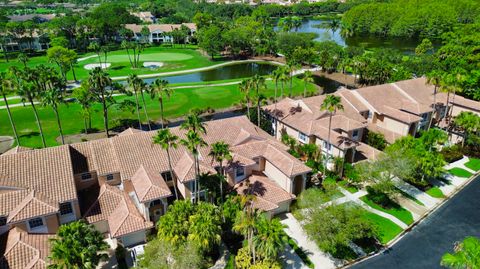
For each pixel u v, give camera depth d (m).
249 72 131.50
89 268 30.52
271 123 73.19
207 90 102.44
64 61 111.56
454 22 174.12
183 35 181.25
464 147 66.12
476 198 52.09
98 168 47.69
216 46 147.38
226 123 58.31
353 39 192.50
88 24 173.38
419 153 54.66
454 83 68.31
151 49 172.00
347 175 55.75
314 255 41.09
